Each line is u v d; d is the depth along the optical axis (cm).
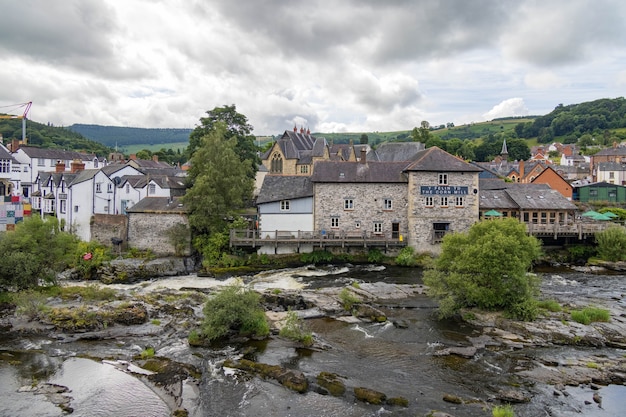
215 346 2400
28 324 2684
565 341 2425
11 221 6141
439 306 2961
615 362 2162
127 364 2194
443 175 4862
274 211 5006
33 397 1872
